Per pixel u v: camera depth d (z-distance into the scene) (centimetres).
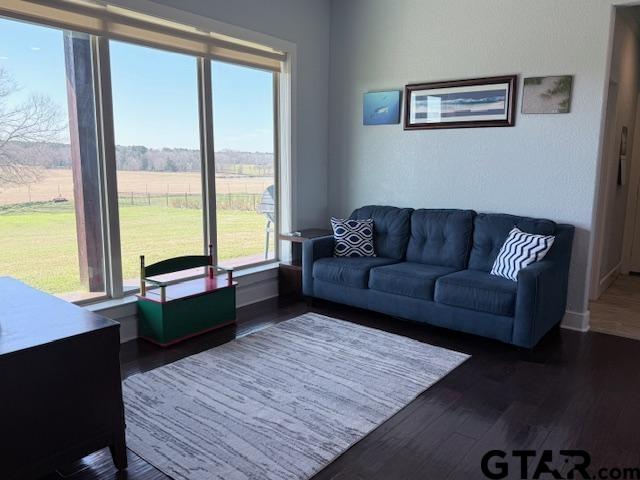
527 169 390
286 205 475
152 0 335
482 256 383
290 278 454
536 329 312
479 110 407
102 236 342
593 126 357
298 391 270
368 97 473
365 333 361
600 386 279
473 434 229
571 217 373
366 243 431
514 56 387
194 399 260
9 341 178
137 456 212
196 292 355
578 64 358
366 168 487
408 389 273
